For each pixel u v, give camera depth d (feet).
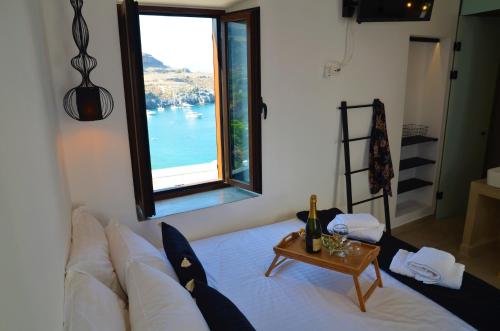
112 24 6.37
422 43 12.34
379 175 10.90
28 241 2.57
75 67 5.79
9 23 2.82
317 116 9.54
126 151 6.92
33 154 3.24
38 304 2.63
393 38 10.46
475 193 10.17
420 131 13.08
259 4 7.97
